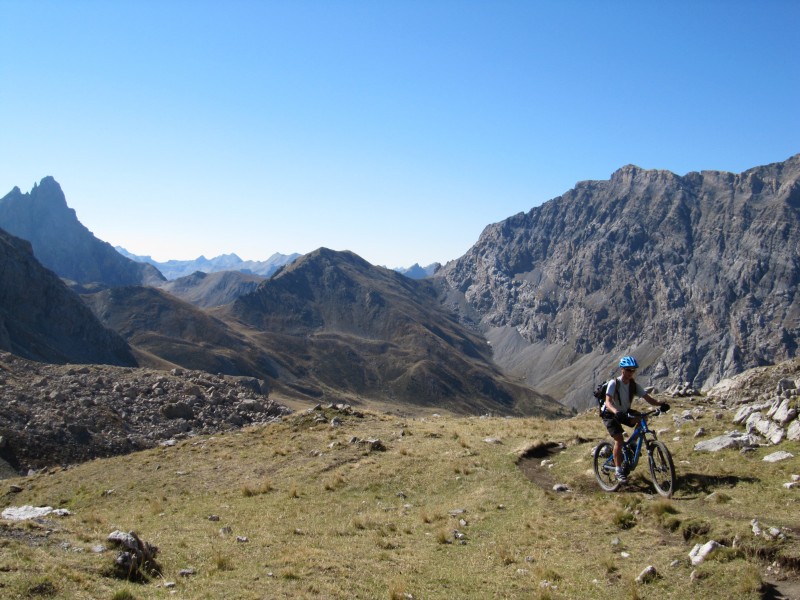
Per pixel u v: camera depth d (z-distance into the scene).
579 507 14.25
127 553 10.90
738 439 16.36
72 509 23.78
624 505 13.45
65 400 58.19
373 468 21.59
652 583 9.97
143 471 27.52
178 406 59.69
